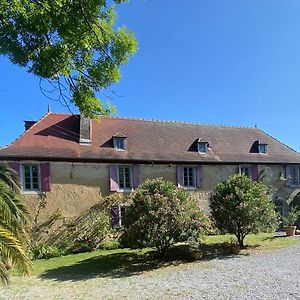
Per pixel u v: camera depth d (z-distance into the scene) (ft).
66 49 14.66
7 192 23.57
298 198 76.69
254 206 47.32
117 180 62.54
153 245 41.88
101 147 64.13
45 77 14.48
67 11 14.11
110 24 16.08
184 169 68.74
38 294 30.76
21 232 23.45
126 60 16.78
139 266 41.06
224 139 79.82
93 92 16.75
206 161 69.46
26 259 20.06
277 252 44.83
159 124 77.15
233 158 73.31
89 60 16.30
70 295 29.78
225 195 49.24
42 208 56.95
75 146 62.34
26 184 57.21
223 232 50.57
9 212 22.04
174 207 41.81
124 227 42.68
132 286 31.60
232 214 47.26
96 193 60.64
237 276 32.76
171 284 31.42
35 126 63.98
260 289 27.53
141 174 64.49
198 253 43.16
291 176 78.59
